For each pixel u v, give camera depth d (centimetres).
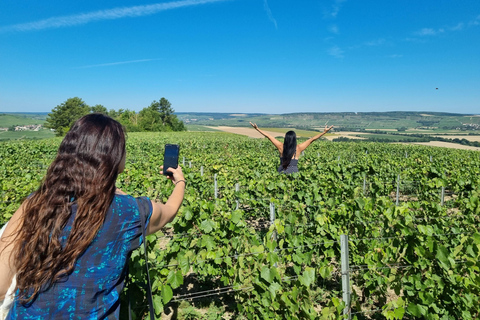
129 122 9056
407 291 332
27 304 118
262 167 1116
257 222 731
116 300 132
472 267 316
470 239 341
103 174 123
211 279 450
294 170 566
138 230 133
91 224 117
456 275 317
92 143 125
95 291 122
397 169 1198
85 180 120
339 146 3016
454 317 321
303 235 466
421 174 1056
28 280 113
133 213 130
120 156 132
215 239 383
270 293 298
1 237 118
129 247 131
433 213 536
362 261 412
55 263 113
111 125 134
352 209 476
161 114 9925
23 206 121
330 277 466
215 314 391
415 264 338
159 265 330
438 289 324
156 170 1059
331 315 289
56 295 118
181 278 311
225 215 405
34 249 112
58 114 9350
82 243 115
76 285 119
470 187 847
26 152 1889
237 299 363
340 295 432
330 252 441
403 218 413
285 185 725
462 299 309
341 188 736
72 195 121
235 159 1380
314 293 429
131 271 293
